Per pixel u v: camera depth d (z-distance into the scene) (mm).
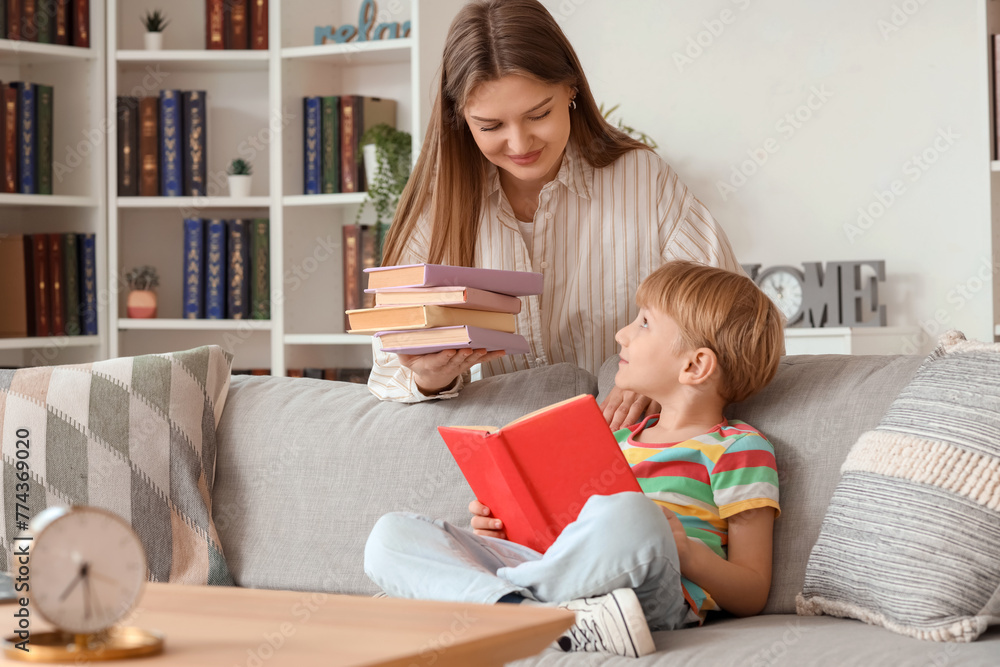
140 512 1545
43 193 2990
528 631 670
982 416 1104
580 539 1071
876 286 3008
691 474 1305
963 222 2961
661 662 998
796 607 1219
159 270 3221
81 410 1572
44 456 1547
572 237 1680
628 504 1080
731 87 3213
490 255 1673
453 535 1210
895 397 1288
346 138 3014
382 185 2906
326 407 1675
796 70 3135
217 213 3203
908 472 1114
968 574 1035
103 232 3043
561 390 1558
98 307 3047
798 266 3154
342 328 3207
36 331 2977
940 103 2979
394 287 1391
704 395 1382
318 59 3111
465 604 747
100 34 3031
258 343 3285
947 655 949
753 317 1360
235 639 635
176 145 3031
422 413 1591
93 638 619
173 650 608
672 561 1088
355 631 649
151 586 841
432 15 2902
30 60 3055
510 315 1466
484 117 1469
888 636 1037
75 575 607
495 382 1603
